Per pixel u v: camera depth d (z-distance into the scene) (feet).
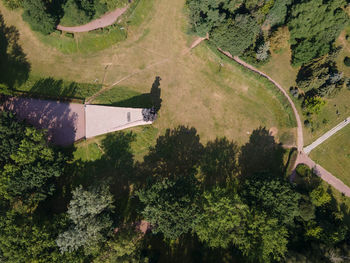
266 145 265.54
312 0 224.12
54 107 252.83
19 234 184.14
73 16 249.55
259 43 266.36
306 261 203.31
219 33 250.78
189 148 261.44
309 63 255.91
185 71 273.95
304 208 218.18
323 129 261.44
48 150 210.18
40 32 262.47
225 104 271.28
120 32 272.51
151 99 266.16
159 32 278.67
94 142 250.16
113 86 265.54
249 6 256.73
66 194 240.73
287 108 264.93
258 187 218.18
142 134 256.73
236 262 231.71
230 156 263.08
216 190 210.18
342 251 212.84
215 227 197.57
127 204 245.65
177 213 188.03
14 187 198.90
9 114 219.82
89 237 192.95
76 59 267.59
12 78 256.32
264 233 195.72
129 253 195.93
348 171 256.32
